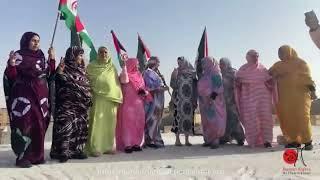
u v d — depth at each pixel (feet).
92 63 25.88
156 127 29.53
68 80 22.86
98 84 25.04
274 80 28.32
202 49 32.07
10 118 21.08
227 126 30.27
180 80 30.58
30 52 21.47
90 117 24.97
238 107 29.32
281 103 27.53
